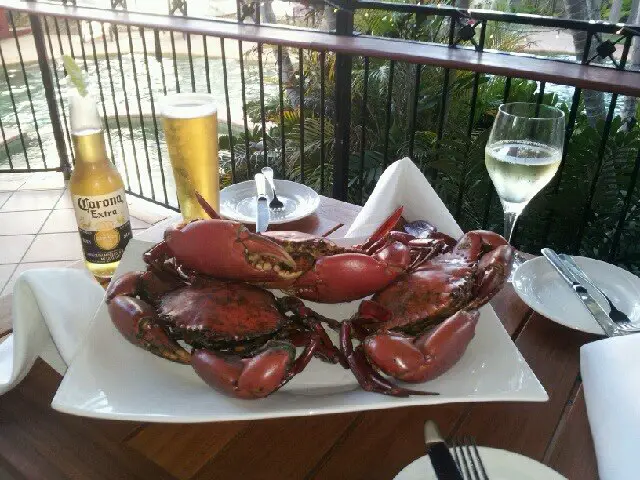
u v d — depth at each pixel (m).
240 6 1.58
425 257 0.63
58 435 0.52
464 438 0.48
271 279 0.57
